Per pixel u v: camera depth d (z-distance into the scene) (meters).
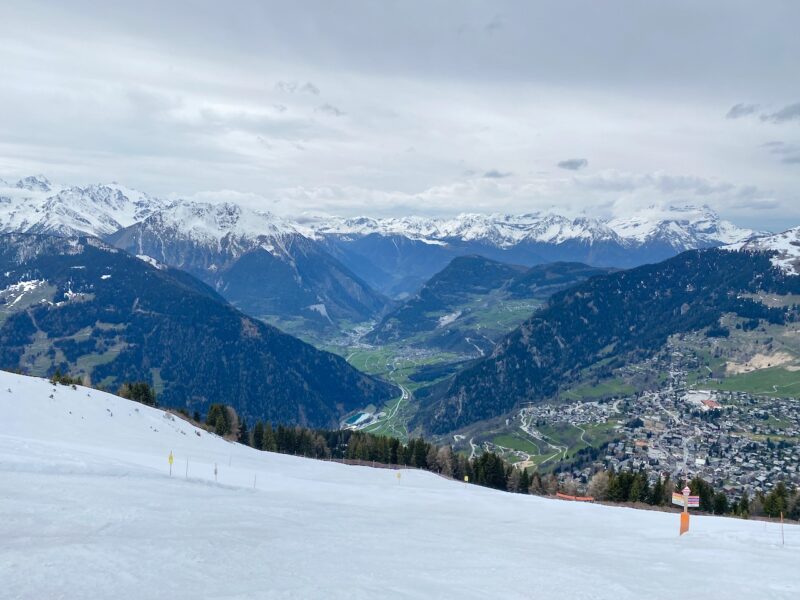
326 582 29.03
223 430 161.75
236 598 25.72
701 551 41.47
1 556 28.89
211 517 42.19
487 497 77.69
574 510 68.12
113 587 26.09
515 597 29.19
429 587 29.75
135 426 95.06
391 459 172.38
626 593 30.55
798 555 40.50
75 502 41.34
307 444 181.88
